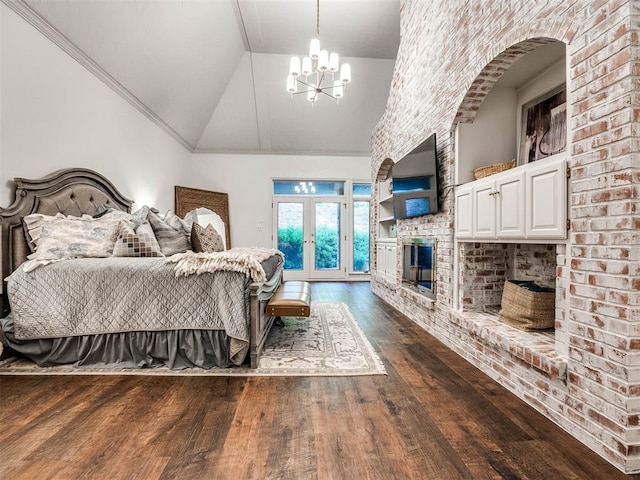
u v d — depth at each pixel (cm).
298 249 718
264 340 262
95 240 262
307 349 263
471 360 236
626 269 126
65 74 300
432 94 311
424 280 334
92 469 125
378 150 525
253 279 224
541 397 169
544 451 138
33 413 165
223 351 225
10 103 244
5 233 236
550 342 185
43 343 224
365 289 591
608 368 133
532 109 254
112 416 162
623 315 127
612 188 132
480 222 232
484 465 129
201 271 220
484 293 264
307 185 722
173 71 446
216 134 666
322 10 452
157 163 509
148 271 223
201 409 170
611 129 133
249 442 142
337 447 139
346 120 661
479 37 229
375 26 483
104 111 363
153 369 221
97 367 221
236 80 592
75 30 293
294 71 381
